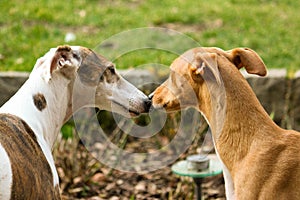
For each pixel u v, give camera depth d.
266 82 8.47
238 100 4.97
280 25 10.71
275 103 8.50
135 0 11.91
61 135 7.94
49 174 4.76
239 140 4.94
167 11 11.24
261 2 11.86
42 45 9.80
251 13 11.20
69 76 5.05
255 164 4.82
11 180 4.20
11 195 4.20
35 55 9.45
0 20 10.80
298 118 8.50
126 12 11.29
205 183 7.55
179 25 10.82
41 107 4.98
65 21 10.80
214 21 10.91
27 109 4.91
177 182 7.56
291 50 9.83
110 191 7.42
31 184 4.41
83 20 10.88
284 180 4.73
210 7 11.43
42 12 10.97
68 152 7.72
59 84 5.04
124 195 7.37
